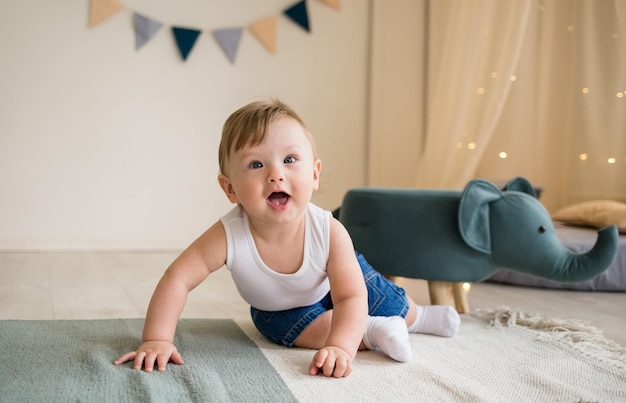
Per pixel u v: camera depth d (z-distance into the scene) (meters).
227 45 3.45
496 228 1.74
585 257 1.68
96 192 3.31
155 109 3.38
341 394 1.05
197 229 3.48
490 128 2.91
